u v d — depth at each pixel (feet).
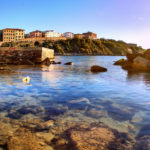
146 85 27.25
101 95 19.80
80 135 9.42
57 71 52.19
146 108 14.74
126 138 9.16
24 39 533.96
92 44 633.61
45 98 18.10
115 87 25.20
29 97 18.49
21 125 10.87
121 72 49.65
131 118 12.25
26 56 83.25
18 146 8.16
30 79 33.17
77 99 17.76
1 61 82.99
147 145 8.36
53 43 563.89
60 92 21.29
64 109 14.32
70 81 31.09
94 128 10.40
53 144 8.50
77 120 11.80
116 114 13.12
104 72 49.80
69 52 567.59
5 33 518.78
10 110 13.97
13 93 20.39
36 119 11.96
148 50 60.70
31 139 8.87
